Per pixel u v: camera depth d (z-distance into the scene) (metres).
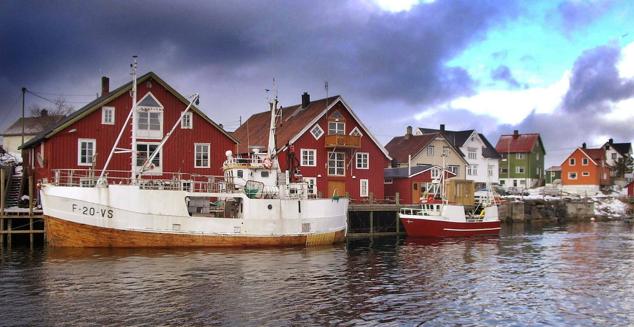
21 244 30.80
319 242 32.91
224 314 16.88
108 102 36.31
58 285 20.14
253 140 52.62
